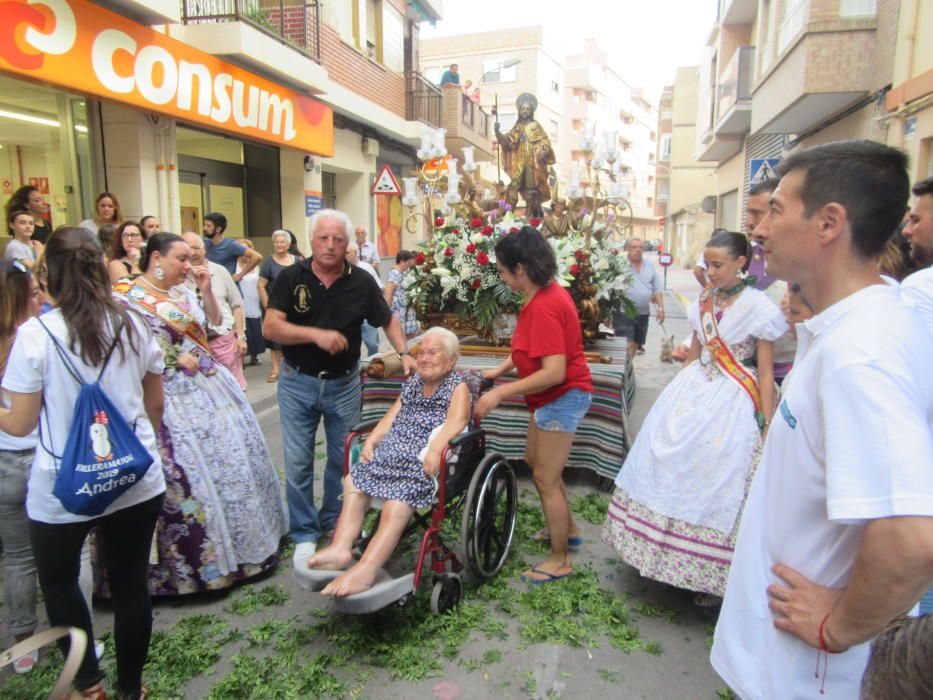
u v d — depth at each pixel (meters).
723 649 1.46
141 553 2.38
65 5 5.71
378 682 2.64
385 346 10.19
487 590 3.29
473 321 5.32
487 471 3.26
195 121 7.74
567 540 3.41
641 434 3.27
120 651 2.39
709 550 2.92
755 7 16.41
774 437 1.37
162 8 6.80
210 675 2.68
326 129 11.15
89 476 2.07
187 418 3.18
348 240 3.48
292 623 3.03
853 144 1.27
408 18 16.41
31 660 2.59
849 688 1.27
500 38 38.62
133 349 2.28
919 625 1.06
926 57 7.73
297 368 3.58
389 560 3.56
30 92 7.01
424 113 16.17
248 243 8.55
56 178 7.79
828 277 1.29
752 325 2.96
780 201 1.32
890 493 1.06
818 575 1.27
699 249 36.44
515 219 5.37
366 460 3.21
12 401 2.10
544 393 3.22
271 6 10.62
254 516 3.37
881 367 1.12
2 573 3.38
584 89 51.06
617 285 5.44
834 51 9.29
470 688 2.62
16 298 2.51
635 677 2.69
